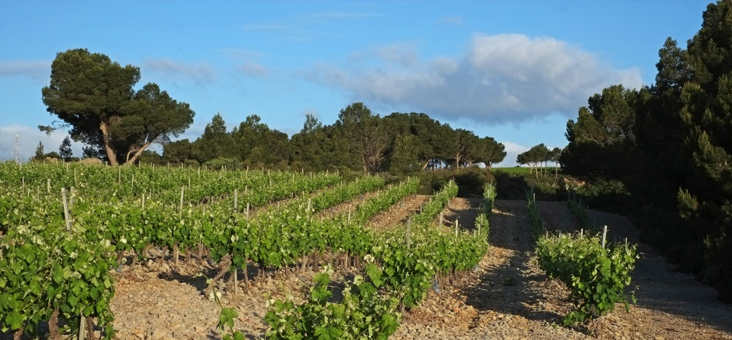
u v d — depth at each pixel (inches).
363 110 2780.5
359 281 287.6
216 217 531.8
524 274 772.6
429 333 415.8
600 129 1593.3
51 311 286.0
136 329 356.5
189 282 533.0
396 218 1330.0
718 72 914.1
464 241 663.8
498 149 3619.6
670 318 494.6
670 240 907.4
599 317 427.8
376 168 2603.3
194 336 354.0
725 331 449.1
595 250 446.6
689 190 819.4
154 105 1982.0
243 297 485.1
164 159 2101.4
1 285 273.9
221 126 2311.8
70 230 336.8
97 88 1834.4
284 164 2049.7
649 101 1044.5
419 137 3095.5
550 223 1363.2
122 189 1072.2
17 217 585.6
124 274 518.0
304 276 609.9
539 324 463.5
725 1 960.9
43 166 1256.8
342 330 256.5
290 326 256.8
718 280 608.7
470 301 570.6
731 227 647.1
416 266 441.7
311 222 606.9
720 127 727.1
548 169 3444.9
